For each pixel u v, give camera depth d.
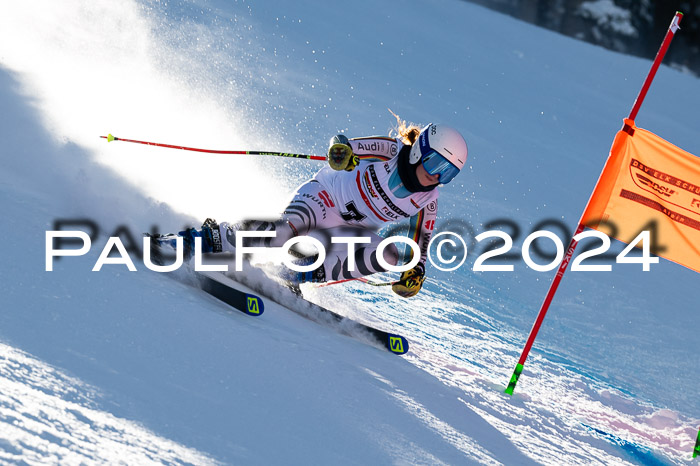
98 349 7.25
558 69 64.44
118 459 5.43
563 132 46.97
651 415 14.75
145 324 8.30
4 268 8.25
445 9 71.19
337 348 10.92
